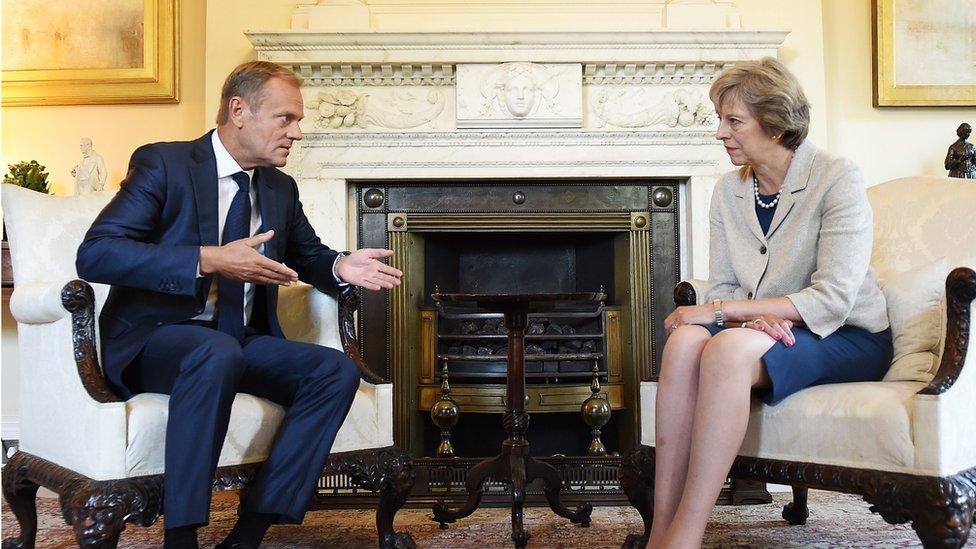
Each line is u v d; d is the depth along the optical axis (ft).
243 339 6.28
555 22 10.56
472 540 7.33
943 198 6.81
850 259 5.65
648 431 6.44
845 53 11.00
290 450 5.85
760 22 10.57
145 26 10.84
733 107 6.09
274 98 6.22
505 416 7.65
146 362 5.71
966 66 10.82
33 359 6.09
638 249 10.64
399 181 10.57
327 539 7.39
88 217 6.86
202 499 5.17
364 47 10.06
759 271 6.16
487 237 11.89
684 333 5.61
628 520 8.12
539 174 10.34
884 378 6.00
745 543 7.04
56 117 10.91
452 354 10.83
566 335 10.68
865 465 5.07
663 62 10.12
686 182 10.60
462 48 10.11
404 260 10.58
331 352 6.10
